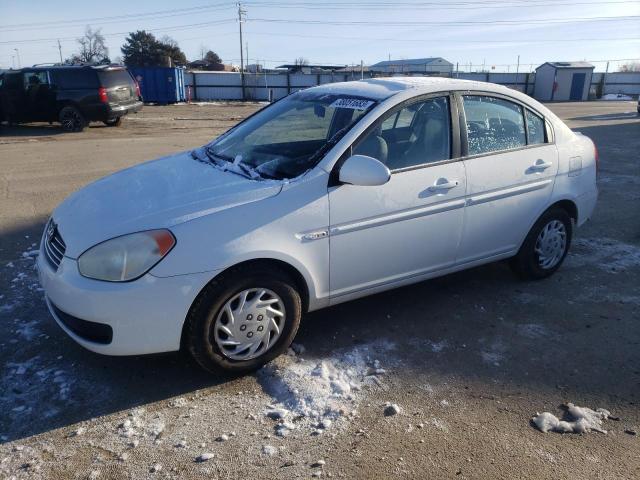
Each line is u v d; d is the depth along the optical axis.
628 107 31.91
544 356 3.52
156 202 3.11
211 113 24.98
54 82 15.34
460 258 4.02
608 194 7.91
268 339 3.24
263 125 4.12
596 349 3.62
